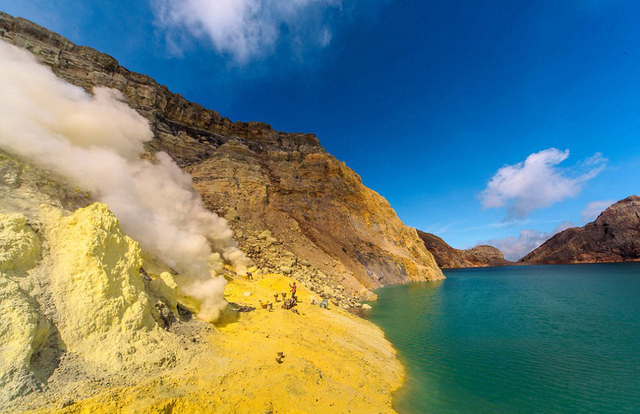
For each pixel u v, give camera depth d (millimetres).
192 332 9875
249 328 12188
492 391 11812
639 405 10727
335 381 9867
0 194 7785
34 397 5195
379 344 16641
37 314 6258
